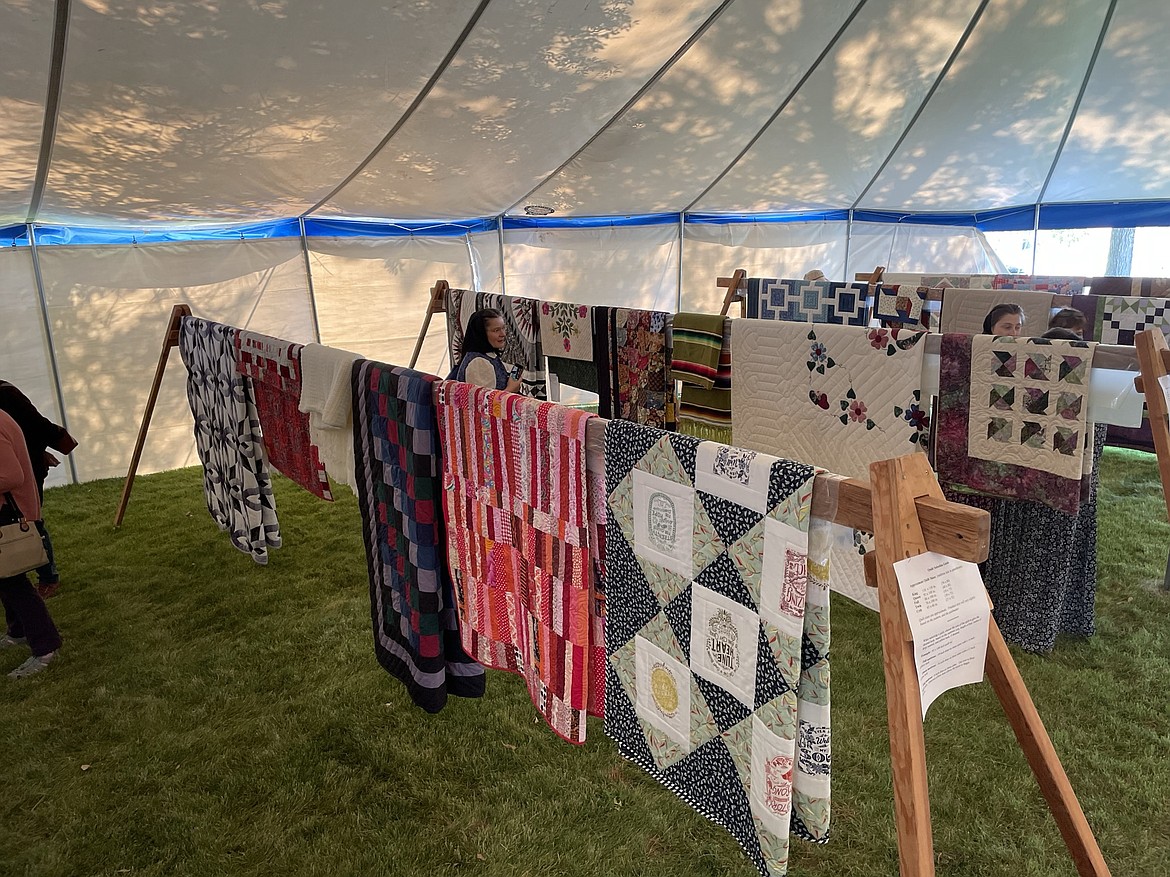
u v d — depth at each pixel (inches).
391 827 78.7
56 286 188.1
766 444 111.6
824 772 46.2
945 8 160.6
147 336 203.6
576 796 82.0
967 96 198.5
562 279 261.4
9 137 121.6
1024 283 160.4
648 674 56.9
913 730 41.1
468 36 121.6
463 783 85.2
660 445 51.2
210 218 193.0
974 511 38.4
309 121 139.0
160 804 83.5
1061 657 103.9
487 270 248.5
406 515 81.5
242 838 78.1
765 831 48.3
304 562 148.8
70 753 93.2
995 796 79.0
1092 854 52.3
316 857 75.2
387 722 96.8
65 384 194.1
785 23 151.2
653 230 272.2
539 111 158.6
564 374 140.7
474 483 72.1
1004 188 267.0
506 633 73.6
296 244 217.3
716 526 48.0
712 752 52.6
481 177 193.2
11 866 75.3
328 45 114.0
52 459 126.9
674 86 166.1
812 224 297.6
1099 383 81.1
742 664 48.1
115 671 111.2
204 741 94.2
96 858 76.1
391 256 232.1
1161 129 213.3
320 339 225.9
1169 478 77.7
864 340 95.7
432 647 82.6
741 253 288.5
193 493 193.3
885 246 314.8
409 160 170.4
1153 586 123.3
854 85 184.7
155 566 148.9
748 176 235.8
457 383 72.0
